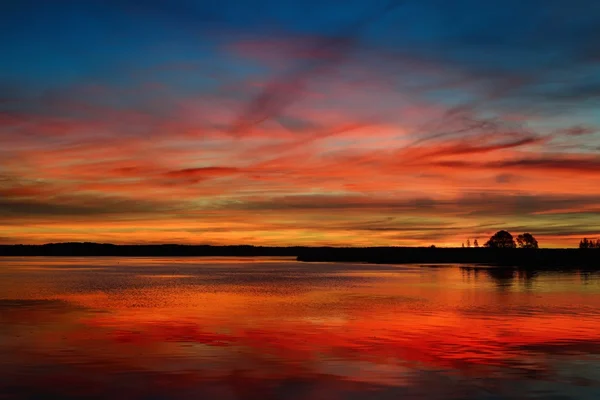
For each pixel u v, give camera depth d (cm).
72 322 2889
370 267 11700
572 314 3209
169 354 2055
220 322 2889
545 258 14662
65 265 14462
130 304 3809
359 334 2506
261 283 6147
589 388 1630
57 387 1631
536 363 1927
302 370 1827
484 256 16850
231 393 1583
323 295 4509
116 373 1780
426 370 1827
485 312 3316
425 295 4469
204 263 16925
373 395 1565
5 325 2769
